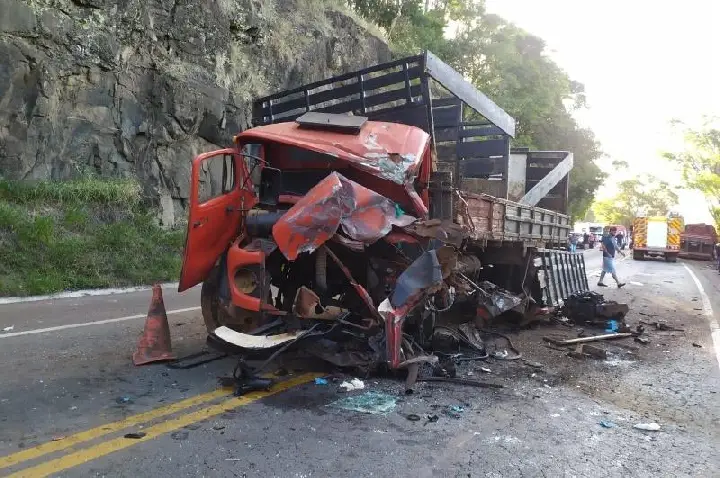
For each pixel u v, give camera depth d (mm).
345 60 23953
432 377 5512
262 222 5980
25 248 11648
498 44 31453
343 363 5488
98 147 14836
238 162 6293
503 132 10375
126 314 8602
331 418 4359
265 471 3434
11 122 12945
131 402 4562
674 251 33812
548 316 9031
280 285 6066
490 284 7922
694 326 9891
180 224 16766
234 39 18609
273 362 5766
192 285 5949
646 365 6754
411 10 30469
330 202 5352
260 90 19250
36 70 13188
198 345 6629
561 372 6191
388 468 3551
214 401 4652
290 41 20984
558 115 35281
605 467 3730
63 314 8484
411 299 5312
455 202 6324
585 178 37656
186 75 16516
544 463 3744
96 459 3500
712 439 4355
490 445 3994
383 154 5898
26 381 4996
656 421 4734
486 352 6680
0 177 12828
